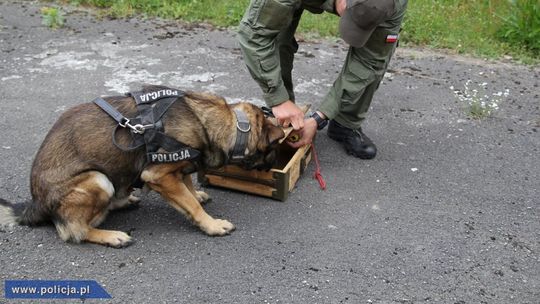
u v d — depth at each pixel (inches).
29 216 121.1
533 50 244.2
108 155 113.0
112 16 269.0
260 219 130.9
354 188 144.9
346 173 152.0
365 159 159.2
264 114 133.2
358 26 121.6
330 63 225.6
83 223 116.3
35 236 121.5
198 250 119.5
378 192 143.6
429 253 121.0
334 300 106.7
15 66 212.2
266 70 131.6
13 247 118.2
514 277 114.5
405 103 194.7
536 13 242.4
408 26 254.7
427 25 255.1
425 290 110.3
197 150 117.1
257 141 123.7
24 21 258.4
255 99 191.6
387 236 126.2
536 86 211.6
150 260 115.9
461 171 154.3
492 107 191.2
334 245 122.5
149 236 123.6
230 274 112.5
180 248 119.9
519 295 109.7
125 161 114.4
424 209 136.8
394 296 108.3
